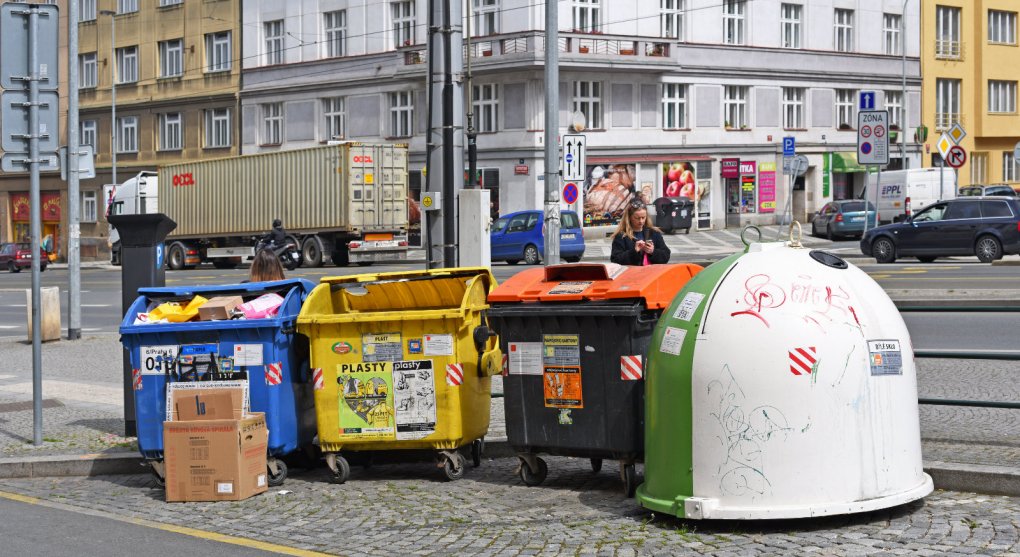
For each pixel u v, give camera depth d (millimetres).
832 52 56219
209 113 60000
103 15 63906
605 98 49062
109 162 63938
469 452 9547
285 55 56438
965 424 9602
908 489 7152
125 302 11148
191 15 60031
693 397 7184
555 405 8398
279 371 9062
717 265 7629
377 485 9086
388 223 41969
